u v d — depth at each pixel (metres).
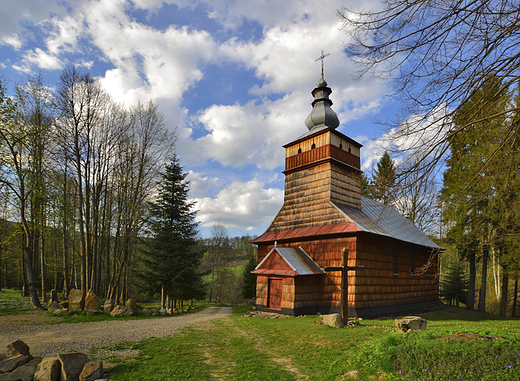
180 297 28.12
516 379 5.91
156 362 8.91
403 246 24.44
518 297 35.34
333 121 25.67
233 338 12.64
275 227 26.20
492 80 5.52
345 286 14.45
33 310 19.42
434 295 28.20
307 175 24.53
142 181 25.39
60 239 36.84
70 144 23.72
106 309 19.80
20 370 7.21
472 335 8.73
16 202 24.50
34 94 23.94
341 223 21.09
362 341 10.44
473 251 28.12
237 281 66.44
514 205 8.73
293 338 12.14
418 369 6.77
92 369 7.26
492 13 5.09
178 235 27.72
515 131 5.96
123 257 25.73
